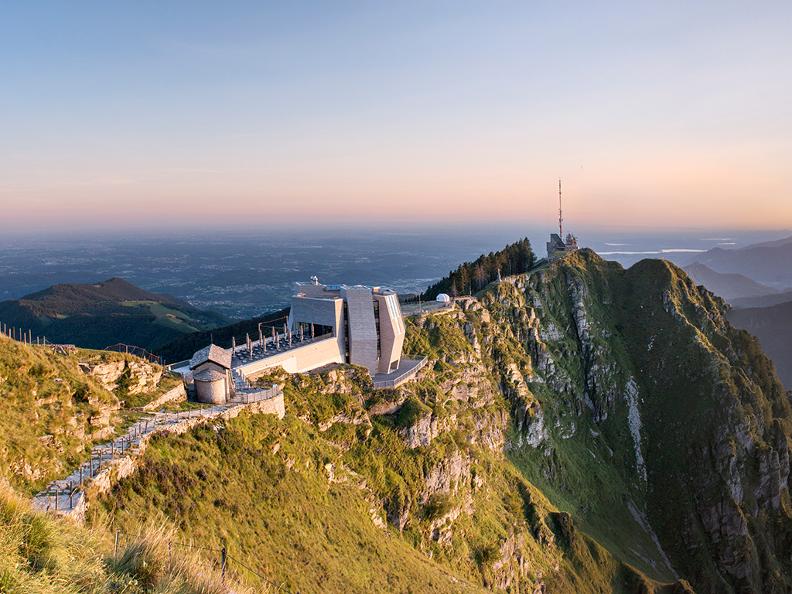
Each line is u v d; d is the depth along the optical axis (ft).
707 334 596.70
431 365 399.03
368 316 344.08
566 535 361.92
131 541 83.35
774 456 490.08
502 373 476.13
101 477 133.28
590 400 550.36
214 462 179.73
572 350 564.30
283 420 234.17
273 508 185.57
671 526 472.85
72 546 74.64
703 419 507.30
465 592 239.50
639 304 622.54
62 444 139.54
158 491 148.77
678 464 501.97
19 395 140.77
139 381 196.13
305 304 343.67
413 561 238.27
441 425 329.11
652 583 373.40
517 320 535.19
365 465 271.08
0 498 72.38
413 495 282.15
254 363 263.90
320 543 192.95
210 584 80.43
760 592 441.68
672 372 554.87
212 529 152.25
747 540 449.48
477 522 317.22
